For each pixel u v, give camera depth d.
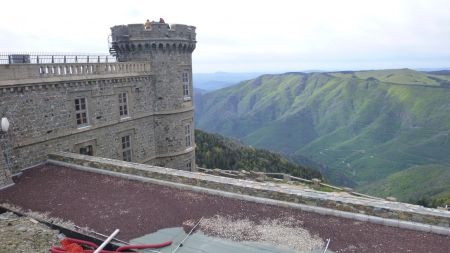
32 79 22.41
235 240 14.37
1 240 14.00
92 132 27.61
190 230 15.17
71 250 13.62
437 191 99.56
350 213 15.87
